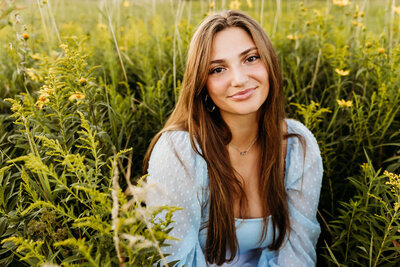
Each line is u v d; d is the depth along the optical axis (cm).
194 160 158
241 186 165
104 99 211
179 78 274
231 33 140
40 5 221
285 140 173
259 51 142
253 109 147
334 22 333
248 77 141
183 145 158
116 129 194
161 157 159
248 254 183
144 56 290
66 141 155
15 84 240
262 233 170
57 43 264
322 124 238
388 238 136
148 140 230
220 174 158
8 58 280
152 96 230
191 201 156
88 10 542
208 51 140
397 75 211
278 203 170
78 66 160
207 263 173
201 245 175
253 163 169
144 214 89
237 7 288
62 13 455
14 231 128
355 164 221
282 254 175
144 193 93
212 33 139
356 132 207
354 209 154
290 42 320
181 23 360
